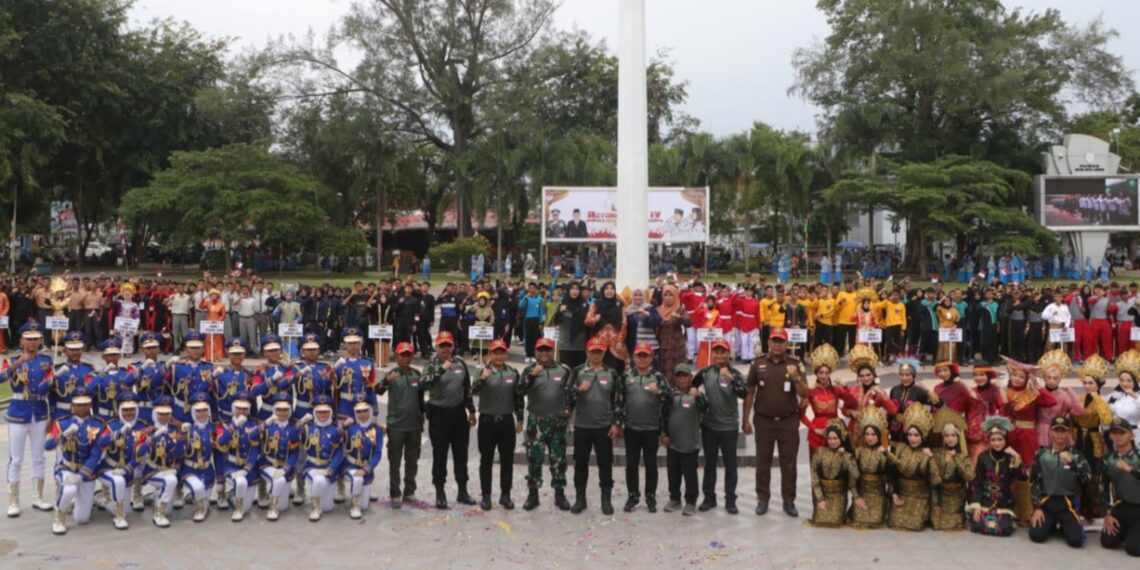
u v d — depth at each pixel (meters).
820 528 8.79
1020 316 19.77
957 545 8.25
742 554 8.00
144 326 21.81
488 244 48.09
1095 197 43.88
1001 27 49.75
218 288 21.23
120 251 55.75
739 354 20.73
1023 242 41.28
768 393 9.25
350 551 8.09
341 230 45.53
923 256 45.09
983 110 49.62
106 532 8.62
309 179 45.84
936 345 19.92
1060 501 8.26
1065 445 8.29
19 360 9.22
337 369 9.80
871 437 8.61
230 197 41.06
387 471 11.23
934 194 42.03
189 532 8.65
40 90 44.75
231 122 50.25
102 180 48.25
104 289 21.95
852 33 50.53
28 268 47.31
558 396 9.38
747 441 12.12
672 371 11.70
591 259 47.00
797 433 9.27
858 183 43.28
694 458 9.23
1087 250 44.62
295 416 9.73
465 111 50.41
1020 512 8.78
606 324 11.61
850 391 9.23
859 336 18.75
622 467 11.41
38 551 8.02
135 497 9.32
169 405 9.41
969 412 9.24
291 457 9.17
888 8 47.50
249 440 9.16
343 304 20.66
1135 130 60.44
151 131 48.00
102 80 45.22
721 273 47.78
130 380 9.59
